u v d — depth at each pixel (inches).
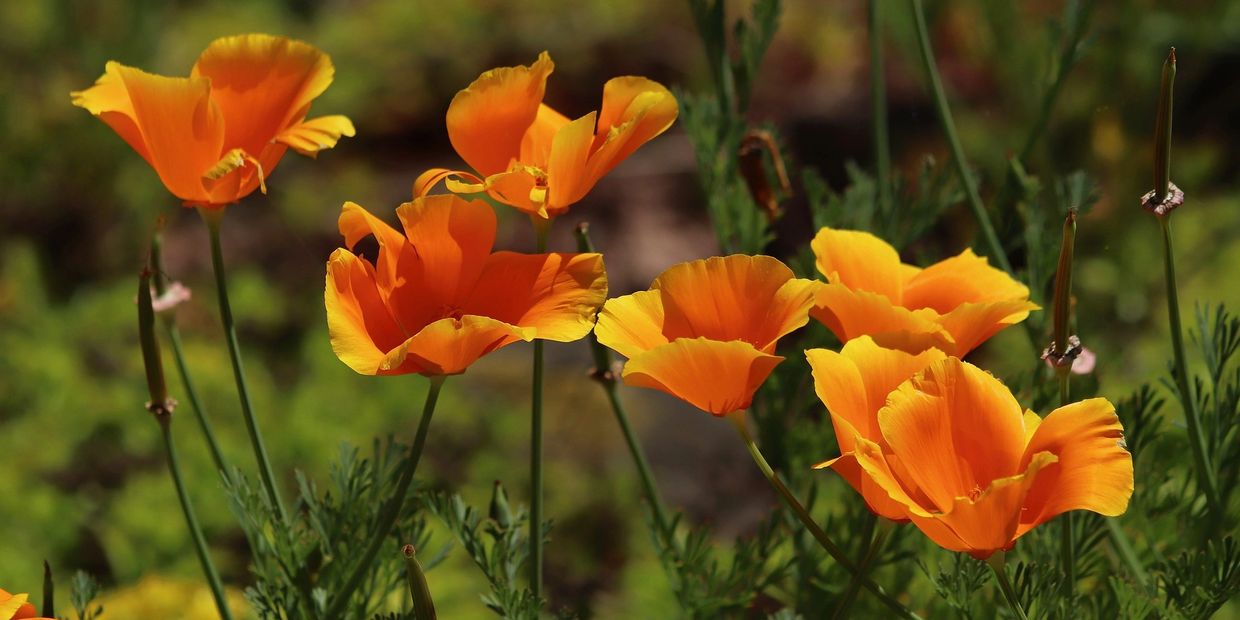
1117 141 110.5
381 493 37.7
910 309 36.9
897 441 34.2
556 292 35.4
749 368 34.7
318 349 96.1
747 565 38.9
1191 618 35.9
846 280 36.6
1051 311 39.4
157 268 39.0
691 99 41.7
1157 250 102.6
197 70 36.9
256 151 37.1
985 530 33.8
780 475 40.4
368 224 35.5
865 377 34.9
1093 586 39.1
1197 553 37.4
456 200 35.4
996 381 34.5
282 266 122.3
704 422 104.7
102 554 76.5
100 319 102.6
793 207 111.0
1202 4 115.4
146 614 45.1
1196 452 37.4
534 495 37.1
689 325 35.4
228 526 73.9
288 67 37.0
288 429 82.0
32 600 67.6
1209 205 109.0
